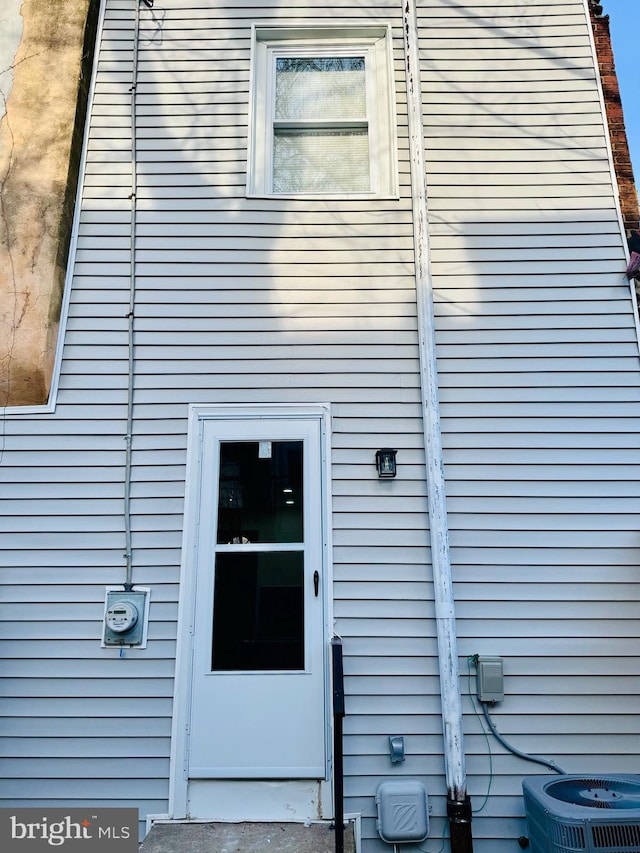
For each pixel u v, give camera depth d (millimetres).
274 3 4426
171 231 3957
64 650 3332
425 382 3652
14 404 3654
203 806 3109
